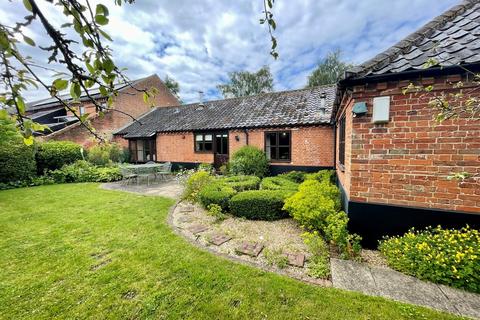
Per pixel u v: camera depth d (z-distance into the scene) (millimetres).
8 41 924
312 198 4270
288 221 5152
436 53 2789
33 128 1131
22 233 4359
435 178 3113
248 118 11914
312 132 10062
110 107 1331
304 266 3225
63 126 15891
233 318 2230
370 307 2318
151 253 3521
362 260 3254
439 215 3107
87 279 2850
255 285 2719
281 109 11711
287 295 2537
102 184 10086
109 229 4559
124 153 15555
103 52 1091
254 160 10195
